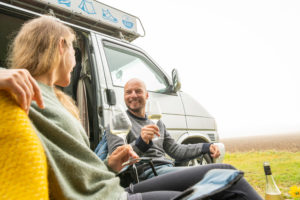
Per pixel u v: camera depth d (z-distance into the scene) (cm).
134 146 120
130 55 261
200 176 93
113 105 203
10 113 39
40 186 38
